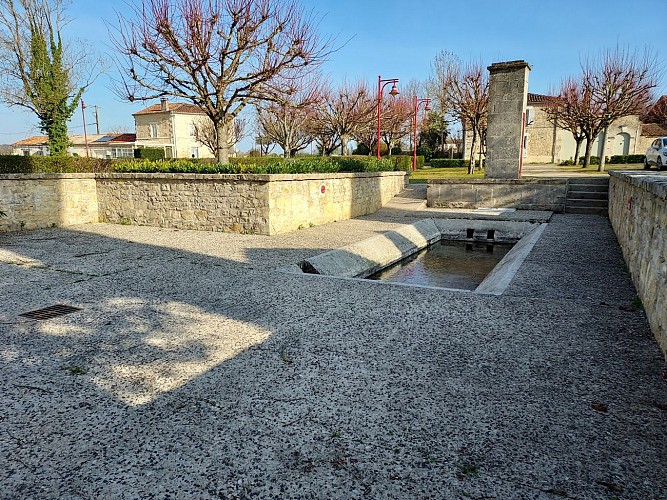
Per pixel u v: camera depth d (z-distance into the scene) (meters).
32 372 2.99
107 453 2.13
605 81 21.97
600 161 19.59
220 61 12.05
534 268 5.77
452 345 3.39
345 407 2.53
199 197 9.48
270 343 3.47
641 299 4.29
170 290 4.99
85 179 10.66
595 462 2.03
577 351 3.23
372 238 8.54
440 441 2.20
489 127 12.97
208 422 2.39
